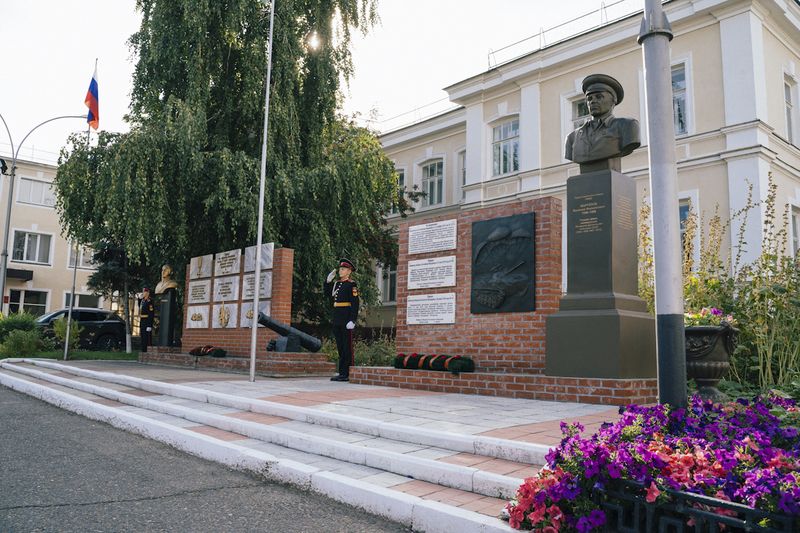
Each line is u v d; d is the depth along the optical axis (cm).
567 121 1889
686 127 1616
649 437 347
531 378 771
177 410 703
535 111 1967
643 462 298
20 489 415
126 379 986
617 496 302
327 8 1819
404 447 489
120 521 352
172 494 412
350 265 1117
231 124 1823
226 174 1545
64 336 1864
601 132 790
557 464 325
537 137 1948
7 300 3253
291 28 1747
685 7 1617
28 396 945
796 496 245
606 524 303
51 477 450
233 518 366
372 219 2172
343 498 403
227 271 1448
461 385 849
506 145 2091
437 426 531
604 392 701
